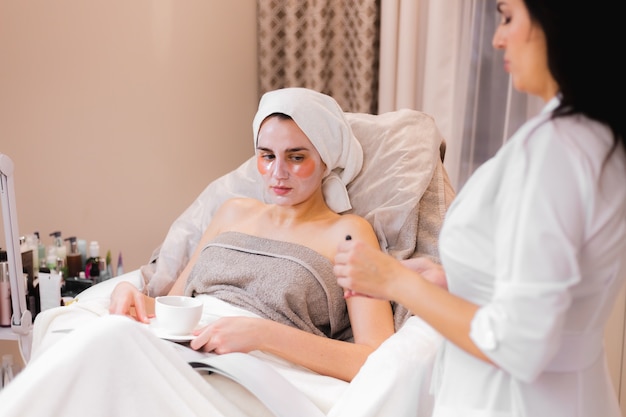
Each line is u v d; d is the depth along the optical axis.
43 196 2.60
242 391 1.42
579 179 0.91
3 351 2.56
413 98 2.72
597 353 1.04
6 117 2.52
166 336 1.51
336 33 2.83
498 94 2.56
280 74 2.90
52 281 2.09
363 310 1.67
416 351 1.46
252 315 1.70
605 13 0.90
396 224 1.87
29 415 1.23
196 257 1.96
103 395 1.27
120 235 2.74
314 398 1.45
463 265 1.01
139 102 2.71
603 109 0.94
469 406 1.05
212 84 2.84
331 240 1.78
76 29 2.56
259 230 1.86
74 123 2.61
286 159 1.75
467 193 1.02
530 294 0.89
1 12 2.46
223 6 2.81
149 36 2.68
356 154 1.87
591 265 0.96
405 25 2.66
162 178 2.79
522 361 0.91
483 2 2.53
